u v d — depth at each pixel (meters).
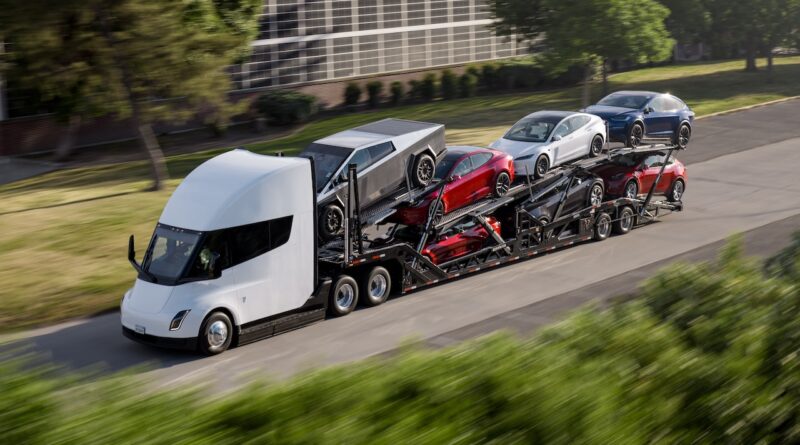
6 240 19.02
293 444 4.66
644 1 35.25
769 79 46.81
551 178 19.16
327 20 42.00
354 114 41.22
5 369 4.84
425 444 4.80
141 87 24.02
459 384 5.34
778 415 6.26
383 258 15.67
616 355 6.14
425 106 43.16
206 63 23.94
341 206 16.27
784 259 8.66
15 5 21.61
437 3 46.72
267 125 38.47
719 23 48.25
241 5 29.61
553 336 6.43
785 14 47.22
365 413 5.01
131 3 22.52
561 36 35.31
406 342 5.95
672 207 22.03
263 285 14.01
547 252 19.19
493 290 16.50
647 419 5.56
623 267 17.94
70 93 26.75
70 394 4.82
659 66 55.22
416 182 17.19
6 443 4.40
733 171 27.05
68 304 15.48
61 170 30.20
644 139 27.44
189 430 4.65
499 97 45.34
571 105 40.91
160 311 13.27
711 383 6.03
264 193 13.95
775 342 6.59
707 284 7.56
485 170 17.97
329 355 13.32
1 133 32.41
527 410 5.19
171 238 13.86
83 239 19.11
